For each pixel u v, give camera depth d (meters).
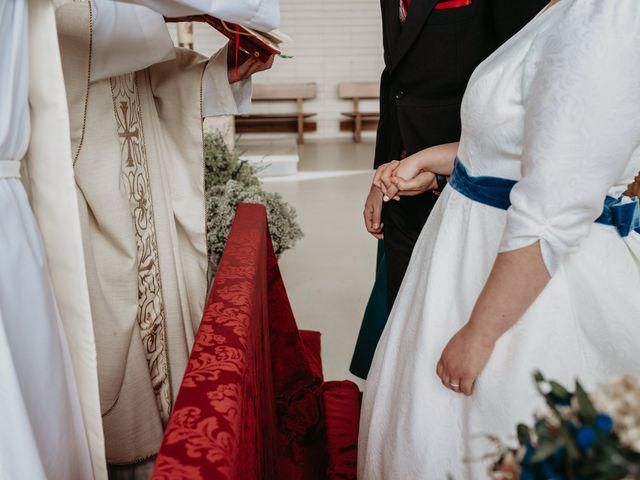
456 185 1.26
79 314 1.21
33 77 1.09
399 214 1.96
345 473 1.83
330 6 10.88
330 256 4.20
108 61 1.48
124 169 1.64
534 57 0.99
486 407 1.08
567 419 0.49
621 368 1.04
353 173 7.38
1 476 0.87
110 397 1.61
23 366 0.98
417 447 1.21
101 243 1.58
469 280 1.20
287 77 11.17
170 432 0.75
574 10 0.92
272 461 1.54
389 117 2.06
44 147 1.13
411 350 1.29
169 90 1.86
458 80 1.78
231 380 0.90
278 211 3.16
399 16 1.83
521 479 0.50
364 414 1.56
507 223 0.99
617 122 0.88
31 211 1.06
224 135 6.04
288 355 2.25
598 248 1.08
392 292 2.06
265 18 1.38
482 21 1.71
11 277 0.96
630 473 0.43
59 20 1.40
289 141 9.32
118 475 1.73
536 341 1.05
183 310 1.89
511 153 1.10
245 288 1.31
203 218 1.99
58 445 1.07
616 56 0.87
